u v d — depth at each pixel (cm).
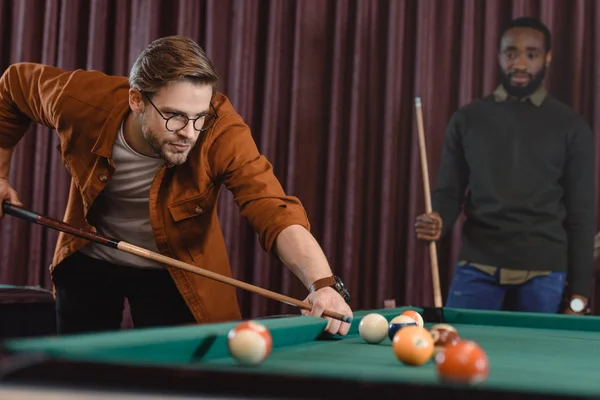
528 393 82
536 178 349
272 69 406
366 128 401
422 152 347
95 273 210
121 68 421
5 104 212
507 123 356
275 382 85
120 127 191
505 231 350
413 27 399
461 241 382
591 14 381
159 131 174
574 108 378
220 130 187
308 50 404
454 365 95
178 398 86
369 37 399
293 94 404
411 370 116
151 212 193
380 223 395
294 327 143
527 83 357
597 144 374
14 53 426
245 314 411
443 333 128
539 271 345
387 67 395
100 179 194
